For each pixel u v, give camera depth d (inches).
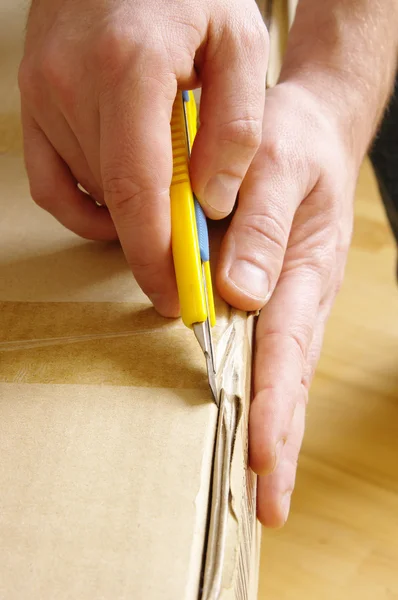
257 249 17.9
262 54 16.7
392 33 27.3
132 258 15.8
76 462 12.8
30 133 18.6
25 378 14.6
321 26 26.1
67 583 11.0
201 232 16.4
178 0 15.7
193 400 13.9
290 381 18.4
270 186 19.3
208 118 16.6
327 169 21.6
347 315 43.6
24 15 29.1
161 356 15.0
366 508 34.7
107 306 16.6
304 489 35.5
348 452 36.9
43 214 20.2
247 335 16.7
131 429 13.3
